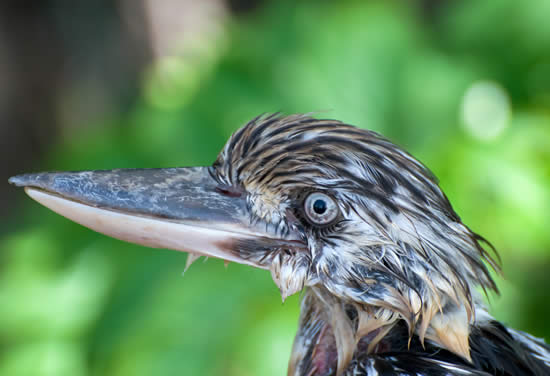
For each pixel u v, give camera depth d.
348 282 4.77
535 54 12.30
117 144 11.13
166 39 17.36
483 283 4.93
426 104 11.55
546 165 10.87
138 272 9.95
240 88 11.36
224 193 5.03
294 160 4.80
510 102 11.99
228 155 5.12
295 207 4.86
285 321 9.14
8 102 16.39
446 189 10.35
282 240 4.91
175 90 12.45
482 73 12.10
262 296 9.32
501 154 10.87
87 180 4.99
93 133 12.66
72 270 10.53
